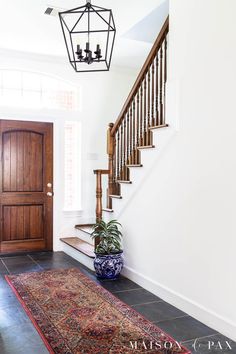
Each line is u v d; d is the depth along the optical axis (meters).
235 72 2.50
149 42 4.64
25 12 3.76
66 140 5.61
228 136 2.57
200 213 2.85
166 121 3.24
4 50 4.95
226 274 2.59
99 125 5.71
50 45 4.78
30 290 3.53
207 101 2.77
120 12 3.79
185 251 3.03
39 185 5.34
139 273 3.74
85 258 4.50
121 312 2.99
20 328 2.69
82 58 2.86
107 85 5.74
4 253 5.13
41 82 5.35
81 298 3.32
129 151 4.04
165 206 3.30
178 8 3.11
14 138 5.16
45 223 5.39
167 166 3.27
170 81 3.19
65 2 3.54
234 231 2.52
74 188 5.67
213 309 2.71
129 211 3.95
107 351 2.35
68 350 2.36
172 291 3.19
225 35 2.59
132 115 3.96
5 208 5.13
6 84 5.12
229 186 2.56
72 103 5.58
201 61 2.84
